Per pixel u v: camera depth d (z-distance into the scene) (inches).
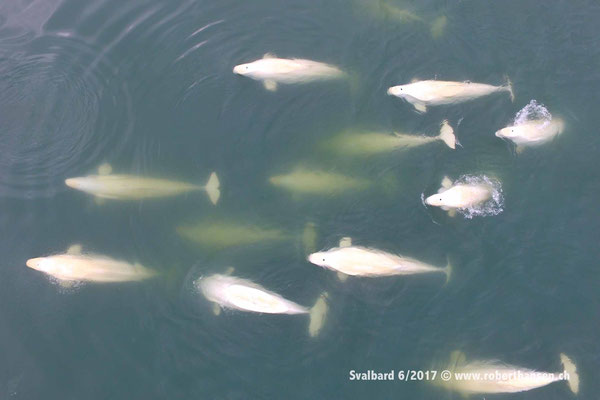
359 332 694.5
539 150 820.6
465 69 937.5
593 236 745.6
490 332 691.4
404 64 955.3
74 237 800.3
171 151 884.6
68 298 747.4
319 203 810.8
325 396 656.4
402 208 794.2
